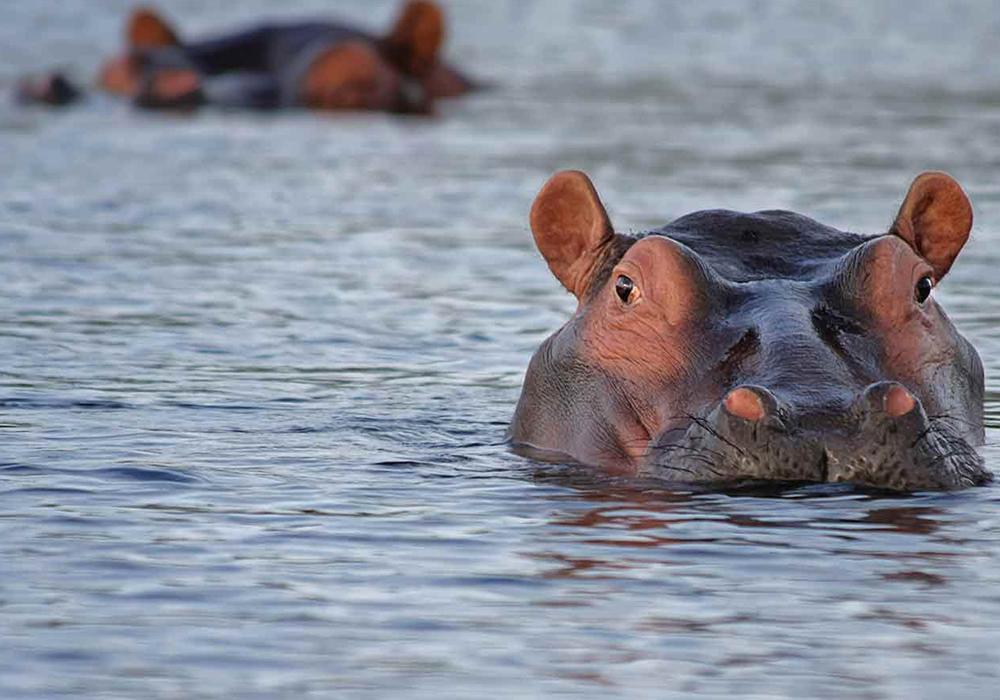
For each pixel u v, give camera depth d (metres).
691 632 10.16
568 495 13.62
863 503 12.92
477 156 37.81
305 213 30.36
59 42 66.50
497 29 72.44
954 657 9.73
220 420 16.80
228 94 48.91
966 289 23.39
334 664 9.64
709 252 15.47
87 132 42.41
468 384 18.86
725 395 13.80
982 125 41.53
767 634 10.12
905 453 13.12
